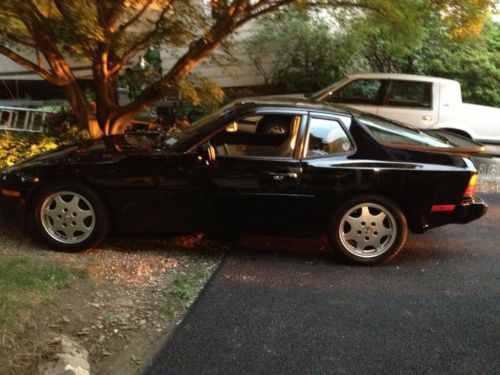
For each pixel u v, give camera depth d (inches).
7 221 203.2
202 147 176.6
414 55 423.2
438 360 125.3
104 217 179.9
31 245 184.7
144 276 166.9
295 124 182.9
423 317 146.3
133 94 380.2
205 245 198.1
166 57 421.4
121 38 261.3
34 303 140.1
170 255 185.9
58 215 179.0
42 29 241.8
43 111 371.2
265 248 197.5
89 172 176.2
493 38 448.1
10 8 213.8
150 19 277.0
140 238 200.1
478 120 340.5
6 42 270.8
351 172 178.2
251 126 185.3
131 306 146.6
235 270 175.0
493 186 303.3
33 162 183.3
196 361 121.6
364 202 181.2
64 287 153.3
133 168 177.3
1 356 115.5
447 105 338.6
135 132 226.1
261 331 135.6
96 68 277.6
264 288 161.6
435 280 172.6
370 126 189.0
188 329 135.3
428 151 185.9
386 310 149.8
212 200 179.5
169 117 394.0
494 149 345.4
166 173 177.0
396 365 122.7
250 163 178.1
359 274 175.9
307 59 436.1
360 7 298.2
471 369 122.2
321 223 183.8
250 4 281.9
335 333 136.0
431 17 304.3
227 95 446.3
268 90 450.0
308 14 330.0
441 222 185.3
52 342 121.9
